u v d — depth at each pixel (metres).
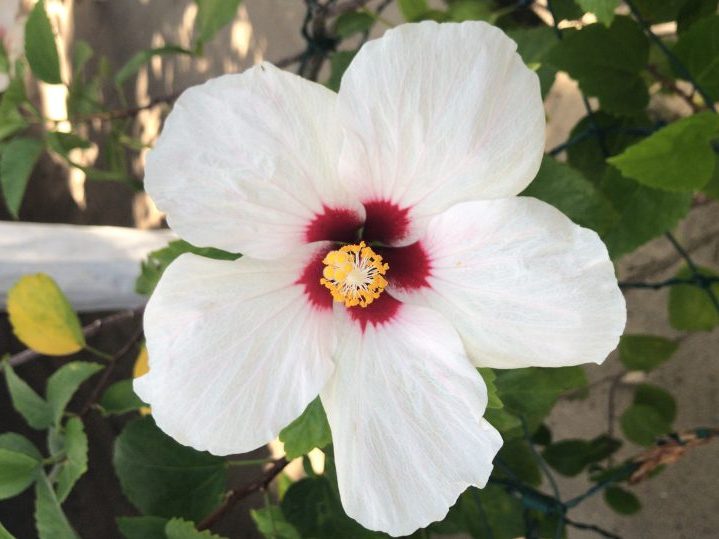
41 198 0.60
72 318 0.25
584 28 0.20
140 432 0.22
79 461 0.20
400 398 0.16
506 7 0.25
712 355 0.32
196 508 0.22
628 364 0.30
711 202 0.29
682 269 0.28
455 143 0.14
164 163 0.13
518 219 0.14
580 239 0.14
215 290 0.15
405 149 0.14
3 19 0.31
